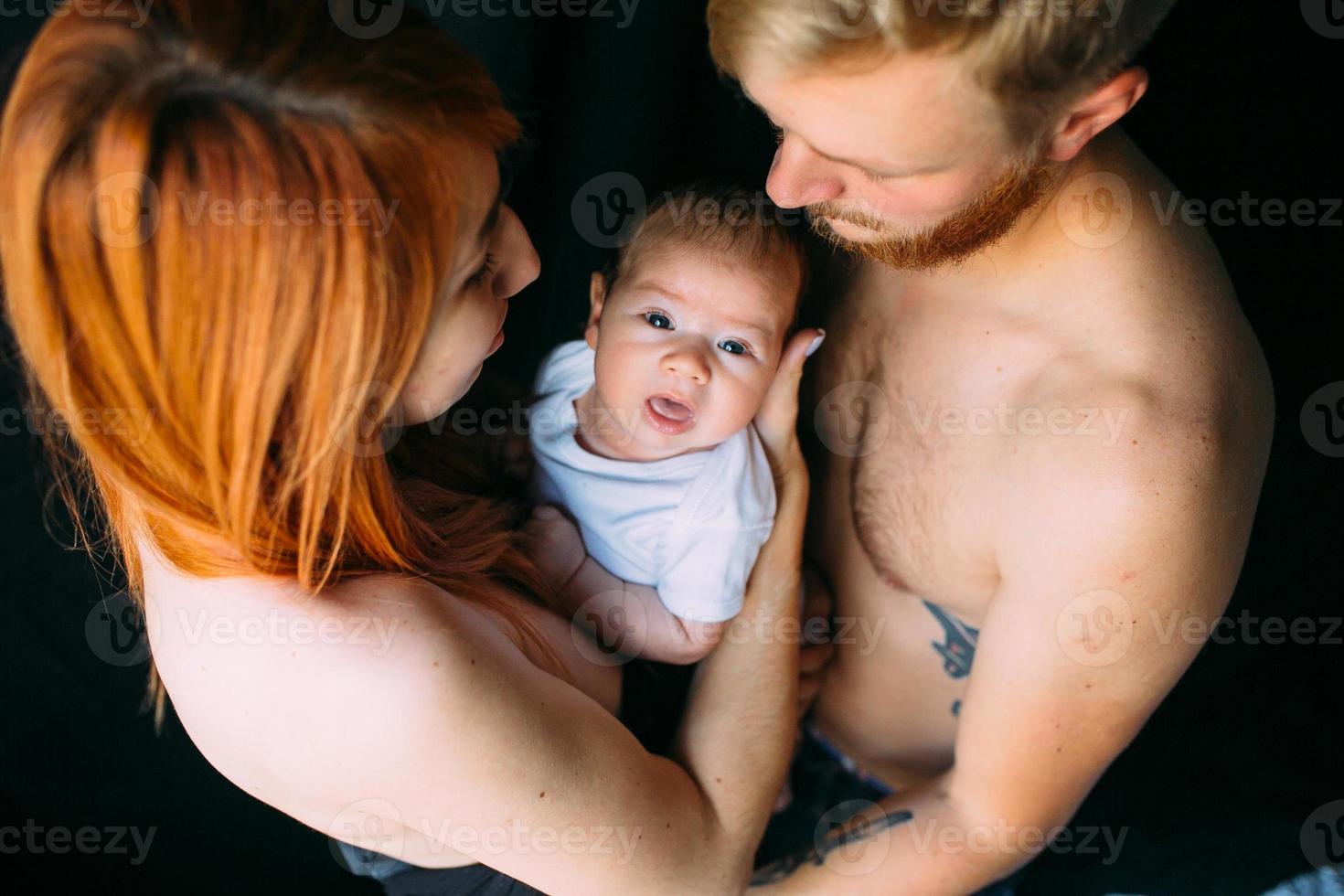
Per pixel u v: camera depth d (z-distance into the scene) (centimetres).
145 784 170
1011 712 100
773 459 110
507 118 74
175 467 70
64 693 162
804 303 117
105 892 168
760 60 71
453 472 105
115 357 65
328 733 76
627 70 145
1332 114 117
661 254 103
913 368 107
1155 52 118
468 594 90
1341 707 149
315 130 62
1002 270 97
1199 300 91
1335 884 136
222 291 62
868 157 75
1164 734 154
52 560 156
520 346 170
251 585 76
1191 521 87
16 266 63
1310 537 140
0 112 118
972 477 103
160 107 60
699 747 102
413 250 67
